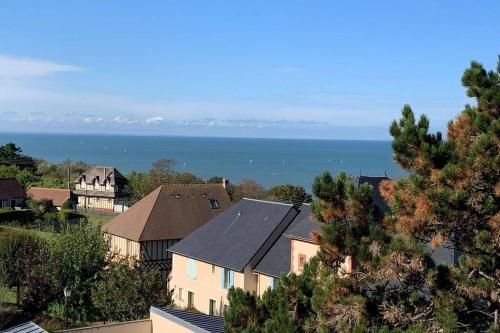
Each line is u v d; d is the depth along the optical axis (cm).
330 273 1267
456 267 1278
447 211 1091
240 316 1359
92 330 2059
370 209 1240
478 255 1205
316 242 1250
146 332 2123
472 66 1224
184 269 3759
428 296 1241
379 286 1246
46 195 7912
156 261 4112
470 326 1170
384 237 1187
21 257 3309
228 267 3356
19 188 7506
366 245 1191
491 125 1124
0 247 3294
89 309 3262
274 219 3550
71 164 11531
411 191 1146
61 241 3328
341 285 1183
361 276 1209
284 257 3250
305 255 3034
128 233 4181
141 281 2923
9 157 11019
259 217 3681
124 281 2914
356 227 1231
